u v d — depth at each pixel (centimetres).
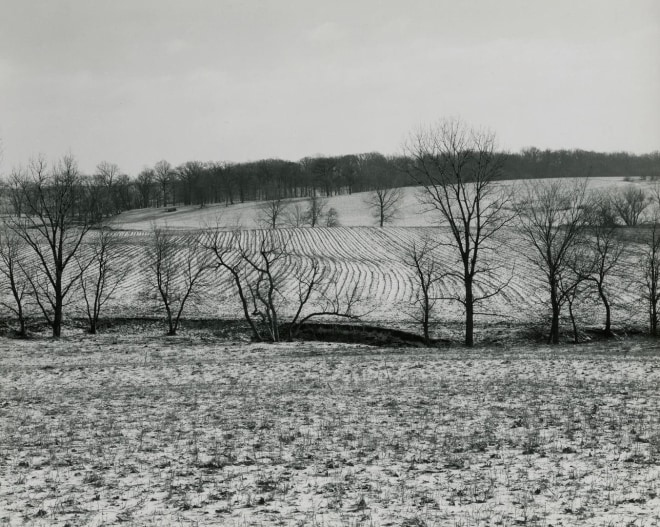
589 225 6141
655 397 2142
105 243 6066
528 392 2284
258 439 1695
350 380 2706
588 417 1844
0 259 7581
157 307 6494
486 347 4438
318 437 1695
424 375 2777
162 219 16062
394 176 18425
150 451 1588
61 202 5341
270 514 1120
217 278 7706
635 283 6838
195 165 19875
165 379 2862
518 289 6944
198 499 1214
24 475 1389
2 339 4706
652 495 1169
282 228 11631
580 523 1030
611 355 3338
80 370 3138
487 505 1145
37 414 2073
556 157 18975
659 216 10681
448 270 7925
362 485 1284
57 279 5241
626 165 17912
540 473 1341
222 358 3584
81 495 1249
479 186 4481
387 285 7412
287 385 2617
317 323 5738
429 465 1427
